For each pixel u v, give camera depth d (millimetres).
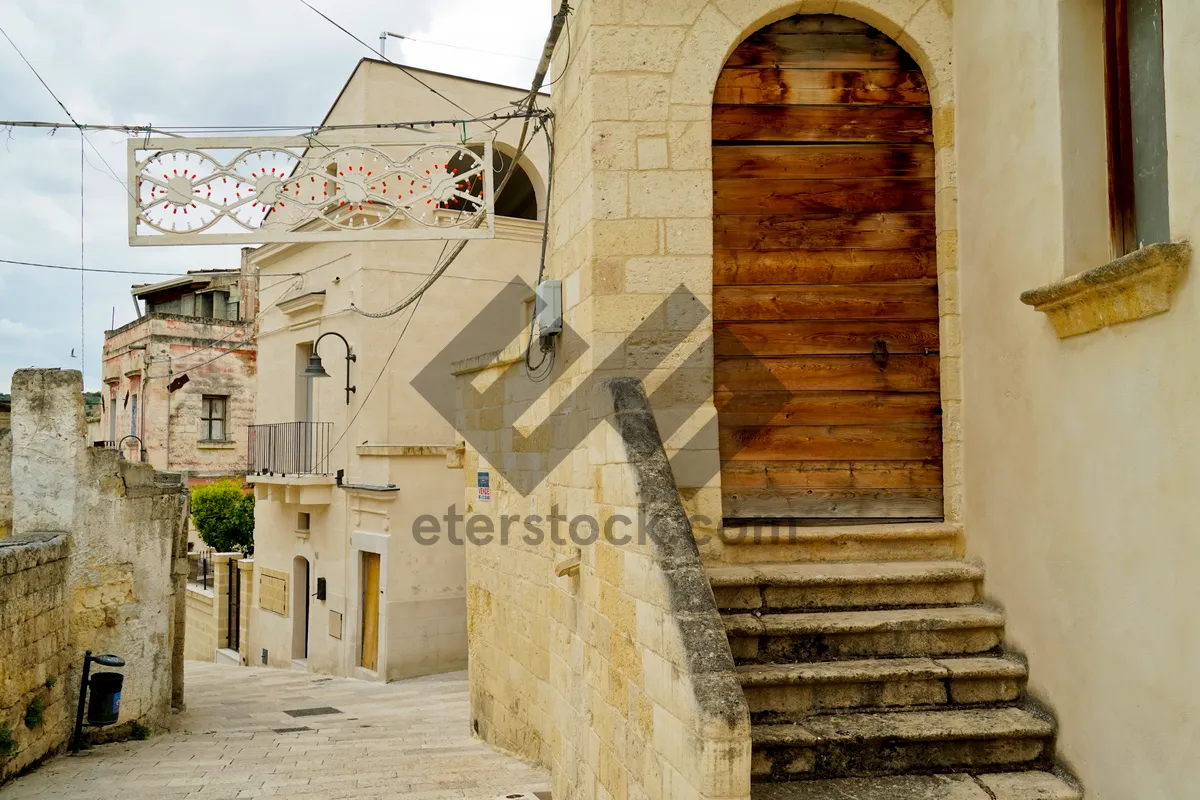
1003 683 4477
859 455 5484
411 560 13820
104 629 8992
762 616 4773
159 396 25797
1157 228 3855
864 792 3953
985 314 4938
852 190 5543
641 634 4332
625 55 5402
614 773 4797
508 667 8539
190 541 24703
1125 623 3656
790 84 5551
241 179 7016
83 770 7605
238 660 18750
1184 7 3283
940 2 5410
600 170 5359
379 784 7016
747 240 5516
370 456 14195
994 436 4836
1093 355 3875
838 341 5516
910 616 4723
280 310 17609
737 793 3404
